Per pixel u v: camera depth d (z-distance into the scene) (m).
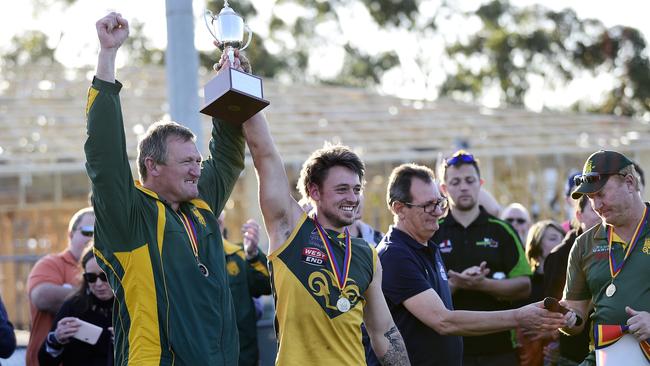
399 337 4.91
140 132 17.03
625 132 19.36
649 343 5.13
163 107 18.38
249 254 7.28
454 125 18.97
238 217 17.41
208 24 4.83
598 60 36.16
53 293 7.00
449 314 5.26
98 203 4.31
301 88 20.77
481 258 7.12
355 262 4.75
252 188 17.17
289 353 4.55
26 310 16.20
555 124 19.53
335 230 4.81
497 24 37.28
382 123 18.89
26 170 15.91
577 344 6.77
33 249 17.38
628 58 35.44
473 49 37.50
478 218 7.23
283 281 4.62
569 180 7.57
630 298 5.22
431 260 5.66
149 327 4.32
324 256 4.67
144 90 19.38
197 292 4.41
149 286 4.34
